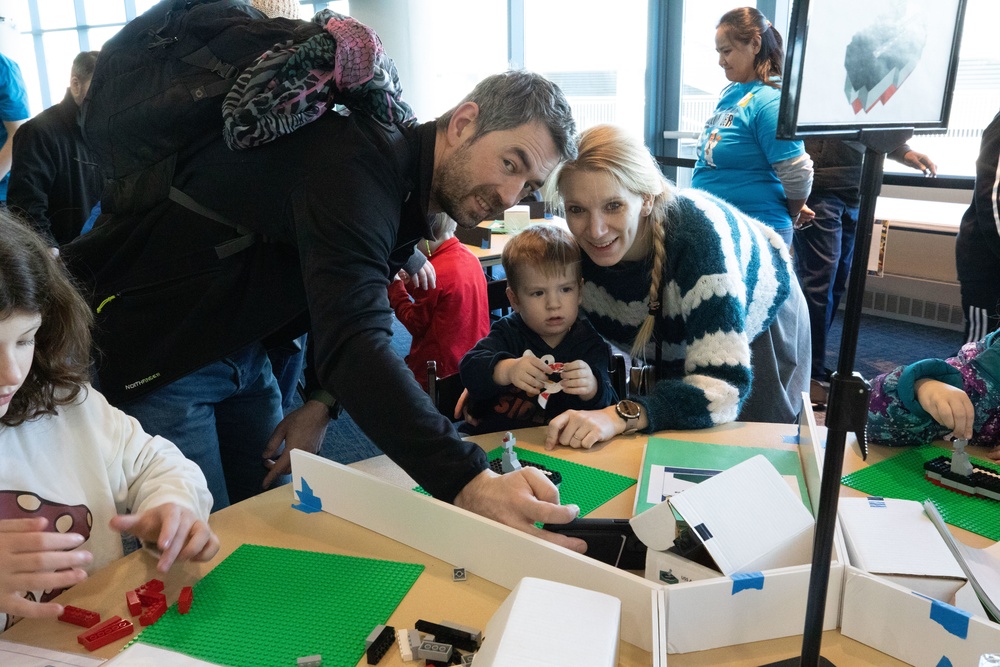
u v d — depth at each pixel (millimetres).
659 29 4934
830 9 531
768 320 1673
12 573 831
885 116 580
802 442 1292
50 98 8914
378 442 1019
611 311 1672
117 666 759
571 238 1655
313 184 1084
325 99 1096
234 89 1097
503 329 1745
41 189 2701
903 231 4207
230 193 1180
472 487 1002
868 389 608
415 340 2508
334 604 906
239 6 1279
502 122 1138
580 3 5250
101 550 1056
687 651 830
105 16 8148
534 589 764
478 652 766
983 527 1076
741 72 3057
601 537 1001
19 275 891
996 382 1316
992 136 2398
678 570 895
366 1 5574
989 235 2439
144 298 1260
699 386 1418
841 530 958
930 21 591
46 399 1044
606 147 1409
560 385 1527
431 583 949
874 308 4508
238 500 1600
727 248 1466
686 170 5125
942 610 776
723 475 926
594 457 1325
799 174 2936
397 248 1319
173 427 1313
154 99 1193
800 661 758
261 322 1271
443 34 5633
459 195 1213
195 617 883
